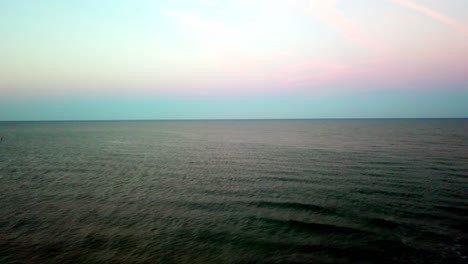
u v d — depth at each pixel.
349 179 29.77
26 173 34.66
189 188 27.73
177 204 22.75
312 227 17.67
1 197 24.61
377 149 52.75
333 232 16.89
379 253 14.40
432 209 20.30
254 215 19.98
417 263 13.48
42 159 45.38
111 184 29.47
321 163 39.75
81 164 41.31
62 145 66.81
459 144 57.31
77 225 18.50
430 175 30.42
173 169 37.59
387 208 20.69
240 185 28.62
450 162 37.59
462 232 16.56
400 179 29.06
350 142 66.94
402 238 15.95
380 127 142.88
